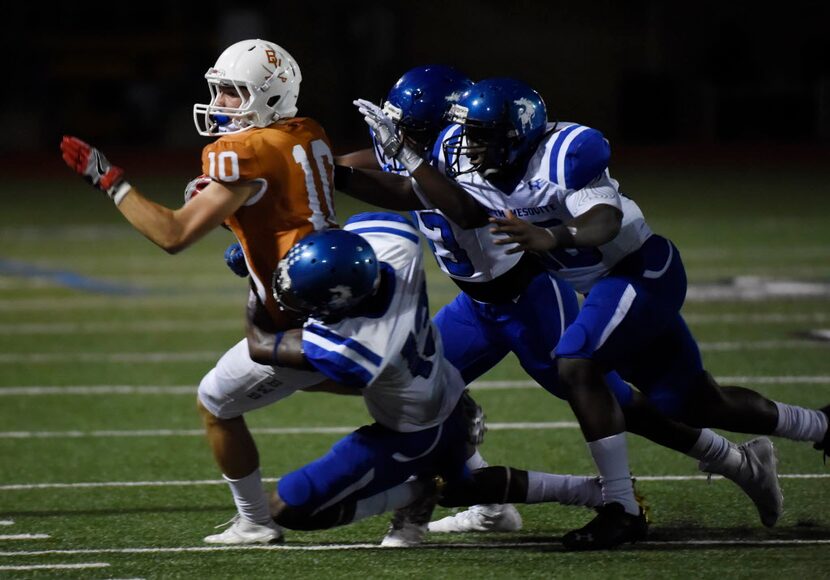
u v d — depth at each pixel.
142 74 80.50
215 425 14.20
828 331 27.30
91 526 15.45
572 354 13.97
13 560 13.91
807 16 82.19
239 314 30.98
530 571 13.12
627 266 14.40
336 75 79.44
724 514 15.65
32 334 28.95
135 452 19.44
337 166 14.28
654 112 78.75
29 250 42.31
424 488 13.78
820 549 13.94
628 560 13.55
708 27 83.12
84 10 80.12
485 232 14.56
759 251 39.12
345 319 12.70
